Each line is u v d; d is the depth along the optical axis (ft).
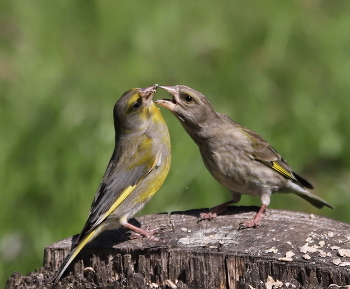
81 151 46.44
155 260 28.25
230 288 27.53
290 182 35.76
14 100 52.75
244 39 61.31
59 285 28.14
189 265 27.89
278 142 50.96
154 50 60.18
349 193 49.37
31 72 56.80
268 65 58.29
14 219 44.68
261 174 34.37
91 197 44.19
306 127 52.34
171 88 33.94
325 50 59.82
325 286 26.43
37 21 62.85
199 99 33.71
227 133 34.01
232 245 28.81
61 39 61.16
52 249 29.81
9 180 45.91
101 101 52.75
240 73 57.00
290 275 26.89
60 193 44.62
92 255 29.30
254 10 64.49
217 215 32.42
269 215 31.83
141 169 31.99
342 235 29.25
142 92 32.50
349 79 55.93
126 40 61.05
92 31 61.98
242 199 45.42
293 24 62.85
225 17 63.98
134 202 31.94
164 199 44.98
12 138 48.39
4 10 64.54
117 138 32.89
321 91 55.62
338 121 52.90
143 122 32.50
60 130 48.49
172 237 30.09
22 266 42.86
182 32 62.03
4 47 61.05
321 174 50.78
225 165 34.35
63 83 55.11
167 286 27.50
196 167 46.03
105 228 31.24
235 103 54.24
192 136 34.63
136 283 27.27
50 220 44.06
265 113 53.57
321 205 38.27
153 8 63.72
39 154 46.75
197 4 64.75
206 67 58.39
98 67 58.08
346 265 26.76
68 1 63.77
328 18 63.41
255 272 27.04
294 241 28.86
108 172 32.12
